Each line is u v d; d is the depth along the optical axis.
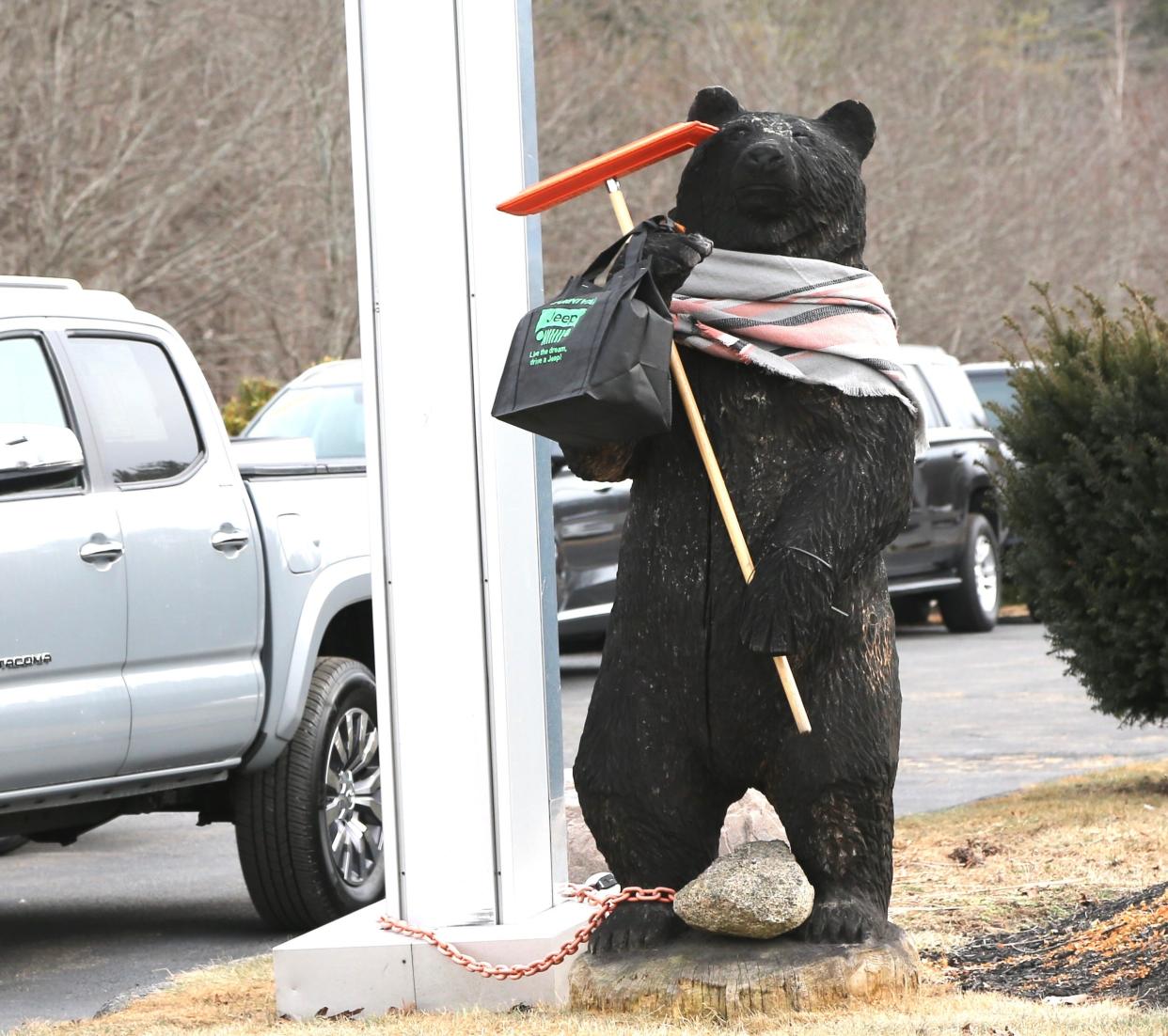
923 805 30.73
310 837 23.38
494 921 17.81
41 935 23.91
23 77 68.75
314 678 24.31
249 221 75.81
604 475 16.08
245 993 19.28
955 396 64.12
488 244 18.02
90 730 21.23
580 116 89.12
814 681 15.78
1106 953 18.81
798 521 15.17
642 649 16.05
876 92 106.38
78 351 22.83
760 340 15.63
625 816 16.19
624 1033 14.93
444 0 18.02
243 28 78.12
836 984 15.60
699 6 105.38
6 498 21.16
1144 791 29.81
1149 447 28.52
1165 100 136.25
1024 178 114.50
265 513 24.12
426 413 17.97
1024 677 49.34
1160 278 121.56
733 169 15.68
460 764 17.84
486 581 17.89
